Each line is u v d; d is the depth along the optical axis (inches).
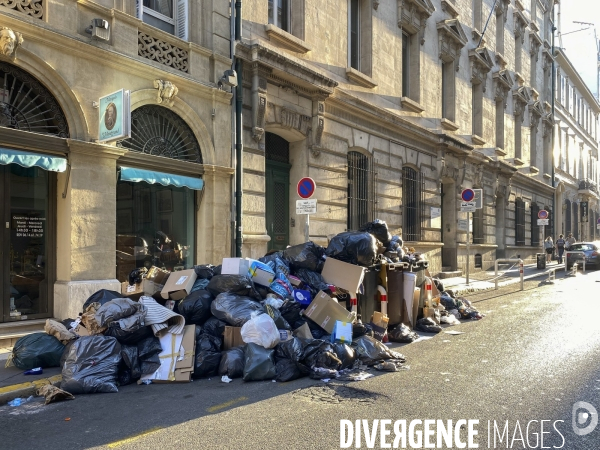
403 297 330.3
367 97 554.6
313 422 163.5
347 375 220.8
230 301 243.4
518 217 1059.9
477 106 861.8
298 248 303.4
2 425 166.6
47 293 293.1
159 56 346.0
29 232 286.5
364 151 550.6
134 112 335.9
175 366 218.2
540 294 532.4
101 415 174.9
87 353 208.4
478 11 850.1
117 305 225.0
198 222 376.8
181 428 159.9
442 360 248.8
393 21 606.2
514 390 195.9
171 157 358.6
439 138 689.0
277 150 463.8
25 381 207.8
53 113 289.9
